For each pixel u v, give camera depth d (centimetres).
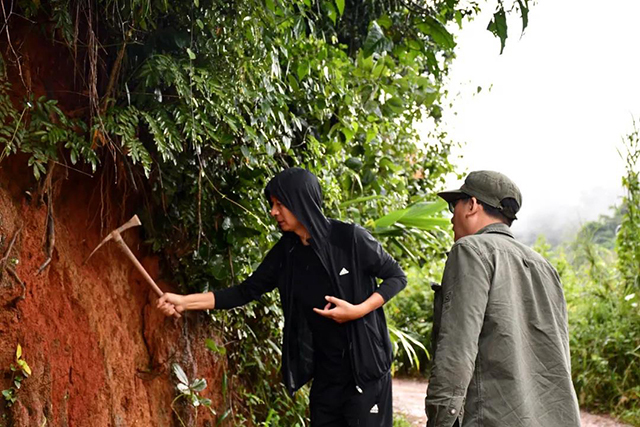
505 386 241
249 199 411
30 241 304
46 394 303
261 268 355
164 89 357
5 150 278
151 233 374
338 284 339
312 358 349
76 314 327
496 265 252
